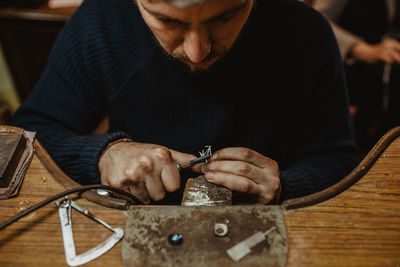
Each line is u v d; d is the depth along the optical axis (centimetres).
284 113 102
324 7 174
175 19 51
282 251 53
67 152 84
